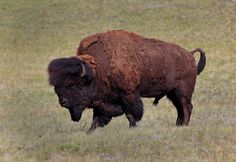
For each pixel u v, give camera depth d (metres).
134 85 41.28
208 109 55.75
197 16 125.50
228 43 107.06
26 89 79.12
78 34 121.00
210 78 80.81
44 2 141.62
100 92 40.38
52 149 34.16
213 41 109.44
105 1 140.25
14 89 79.56
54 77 37.38
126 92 40.97
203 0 135.12
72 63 37.84
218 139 34.84
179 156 31.28
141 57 41.97
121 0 140.12
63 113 58.00
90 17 130.75
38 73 93.69
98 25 125.44
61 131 43.34
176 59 44.75
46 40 118.62
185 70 45.53
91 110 57.84
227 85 74.69
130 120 41.81
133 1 139.00
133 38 42.75
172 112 54.25
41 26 127.00
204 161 29.89
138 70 41.47
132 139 35.69
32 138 39.84
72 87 38.41
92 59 39.78
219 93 69.06
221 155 30.94
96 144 34.53
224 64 91.56
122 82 40.53
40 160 32.44
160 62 43.16
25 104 66.44
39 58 107.19
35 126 47.41
